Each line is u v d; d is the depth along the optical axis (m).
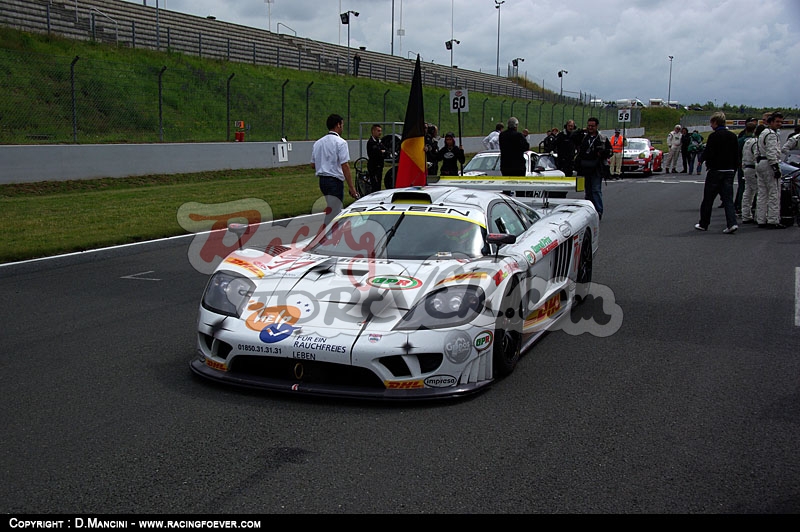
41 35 24.08
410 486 2.90
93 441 3.34
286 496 2.81
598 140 11.02
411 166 7.77
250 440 3.35
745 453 3.26
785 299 6.51
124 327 5.48
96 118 20.70
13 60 20.98
